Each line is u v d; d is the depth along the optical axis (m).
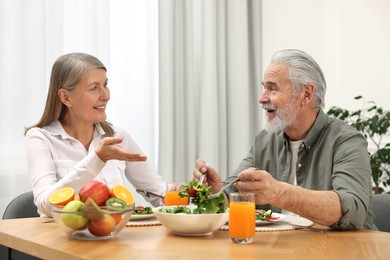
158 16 3.40
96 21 3.11
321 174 1.88
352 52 3.68
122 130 2.27
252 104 3.84
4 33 2.80
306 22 3.82
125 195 1.37
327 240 1.33
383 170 3.28
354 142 1.80
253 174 1.42
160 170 3.39
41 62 2.87
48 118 2.08
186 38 3.55
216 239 1.34
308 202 1.45
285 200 1.45
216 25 3.65
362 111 3.62
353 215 1.49
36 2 2.85
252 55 3.84
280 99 1.86
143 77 3.33
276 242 1.30
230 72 3.73
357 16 3.66
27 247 1.32
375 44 3.62
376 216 1.95
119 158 1.60
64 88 2.02
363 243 1.29
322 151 1.88
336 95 3.73
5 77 2.80
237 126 3.71
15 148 2.82
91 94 2.00
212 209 1.41
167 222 1.37
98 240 1.32
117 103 3.24
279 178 2.05
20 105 2.83
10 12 2.82
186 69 3.56
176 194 1.76
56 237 1.36
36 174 1.88
